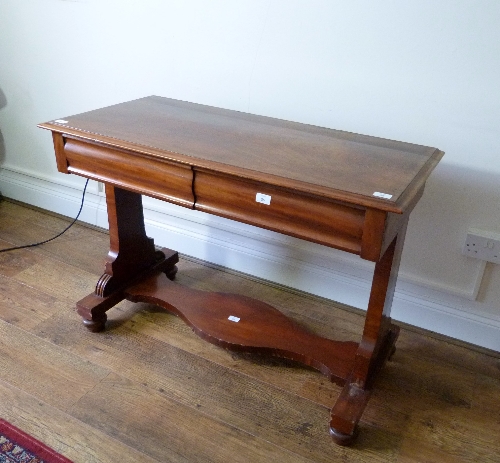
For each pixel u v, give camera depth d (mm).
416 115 1510
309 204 1131
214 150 1265
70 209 2326
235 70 1717
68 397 1425
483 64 1379
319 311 1825
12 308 1757
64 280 1920
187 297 1676
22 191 2430
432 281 1688
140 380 1495
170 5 1725
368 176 1156
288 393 1479
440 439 1357
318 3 1505
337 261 1795
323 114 1641
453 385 1531
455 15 1360
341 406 1317
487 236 1527
